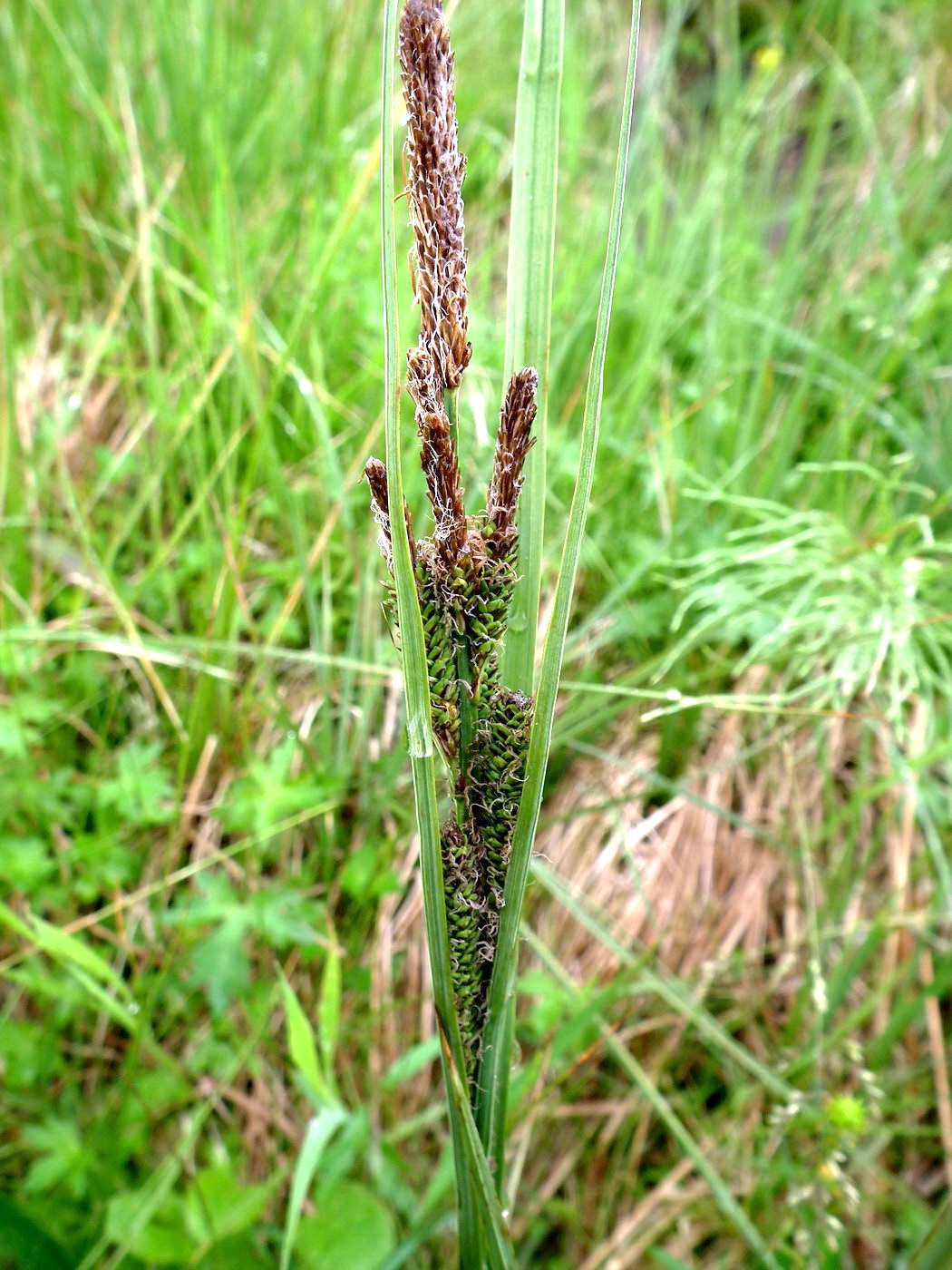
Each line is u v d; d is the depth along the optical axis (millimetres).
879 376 503
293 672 417
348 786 379
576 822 410
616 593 389
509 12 664
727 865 407
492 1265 189
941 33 723
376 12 577
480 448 397
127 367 439
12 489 420
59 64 525
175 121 513
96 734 393
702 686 420
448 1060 180
